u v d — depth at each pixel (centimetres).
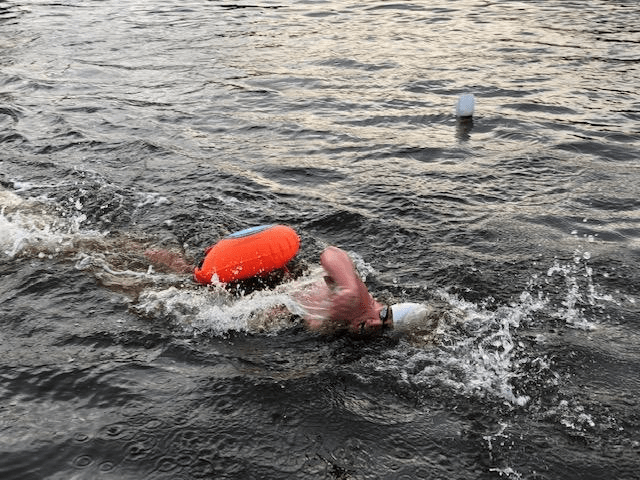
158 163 364
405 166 367
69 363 205
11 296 239
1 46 617
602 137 406
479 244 279
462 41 629
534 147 392
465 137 410
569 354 209
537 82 511
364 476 164
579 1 786
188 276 250
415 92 495
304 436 177
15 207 303
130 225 293
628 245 279
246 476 163
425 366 204
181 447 172
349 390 194
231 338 219
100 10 763
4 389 193
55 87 503
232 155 380
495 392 193
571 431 179
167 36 655
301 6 787
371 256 270
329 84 514
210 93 493
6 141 394
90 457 169
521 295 241
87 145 388
